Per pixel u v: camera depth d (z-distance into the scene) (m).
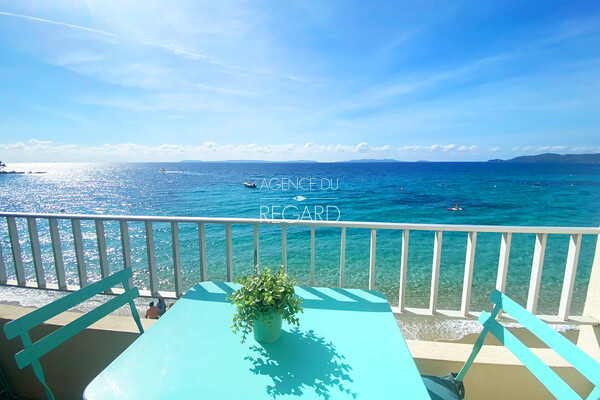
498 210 23.48
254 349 1.05
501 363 1.61
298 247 12.60
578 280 9.23
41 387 1.99
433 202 26.88
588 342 2.01
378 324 1.26
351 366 0.96
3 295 7.28
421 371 1.67
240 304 1.08
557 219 20.70
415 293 8.27
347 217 21.52
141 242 14.38
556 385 0.91
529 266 10.30
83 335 1.87
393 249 12.09
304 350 1.05
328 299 1.51
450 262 10.60
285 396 0.82
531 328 1.02
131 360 0.99
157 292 2.29
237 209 24.77
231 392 0.84
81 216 2.20
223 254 12.07
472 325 5.05
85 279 2.35
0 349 1.98
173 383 0.87
